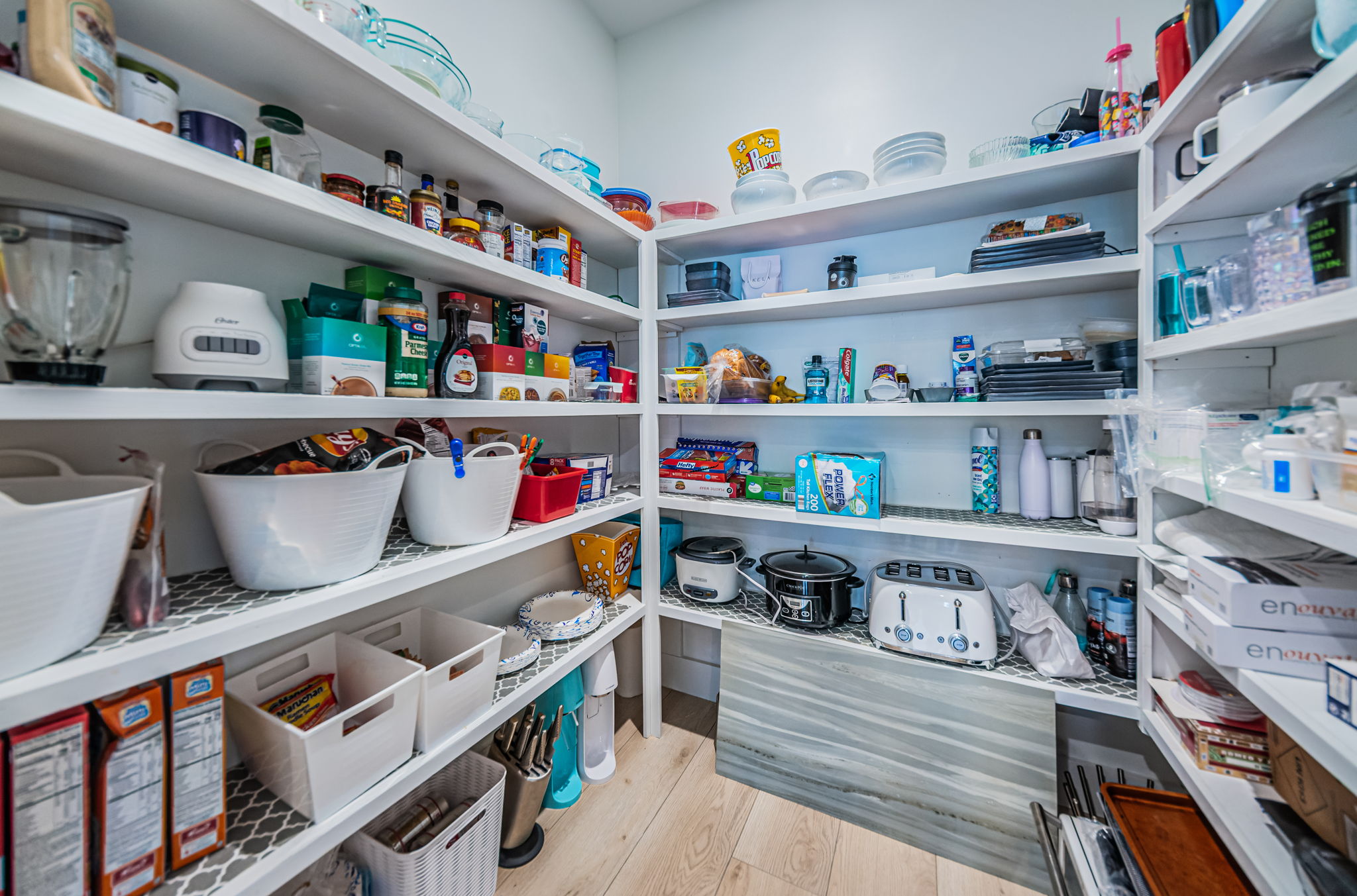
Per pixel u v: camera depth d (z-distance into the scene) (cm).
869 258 160
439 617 114
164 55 74
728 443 182
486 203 117
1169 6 125
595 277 189
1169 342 94
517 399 115
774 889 113
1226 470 76
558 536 119
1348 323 50
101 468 73
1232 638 72
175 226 79
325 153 97
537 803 120
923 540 159
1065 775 117
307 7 75
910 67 154
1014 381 120
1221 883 84
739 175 156
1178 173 97
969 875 116
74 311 53
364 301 92
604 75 197
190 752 63
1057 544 115
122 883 57
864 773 132
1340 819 67
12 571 45
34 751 51
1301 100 57
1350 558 77
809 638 145
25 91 47
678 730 173
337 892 86
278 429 95
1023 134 141
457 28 132
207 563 84
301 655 94
